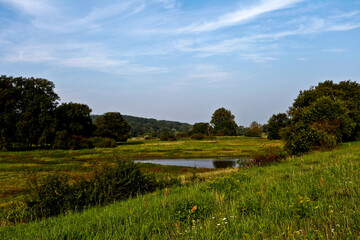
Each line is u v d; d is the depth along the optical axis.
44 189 10.80
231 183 9.75
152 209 6.69
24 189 19.91
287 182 8.57
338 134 33.53
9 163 37.66
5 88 57.94
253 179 11.02
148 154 53.47
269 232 4.21
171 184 15.06
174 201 7.29
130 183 12.43
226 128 132.50
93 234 5.00
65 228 5.55
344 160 12.76
